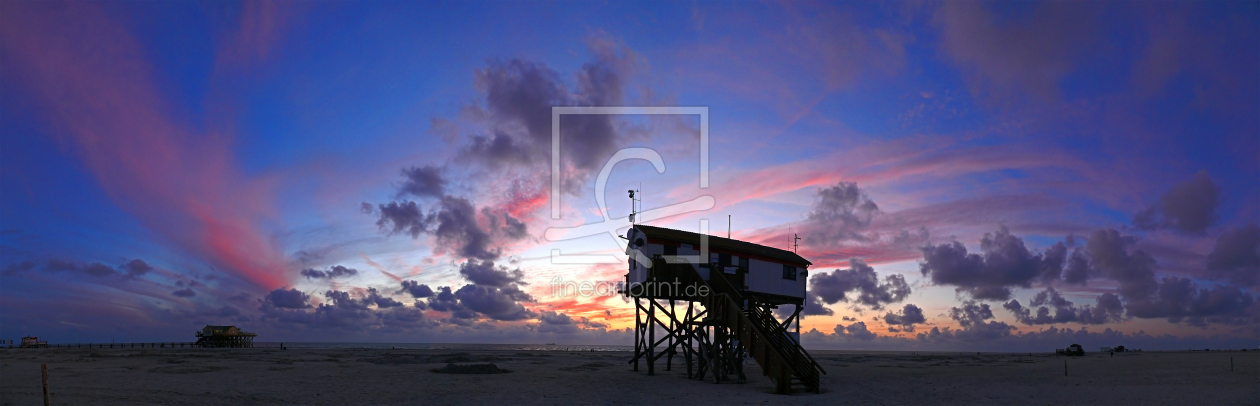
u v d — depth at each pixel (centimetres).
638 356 4369
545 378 3975
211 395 2998
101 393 2997
